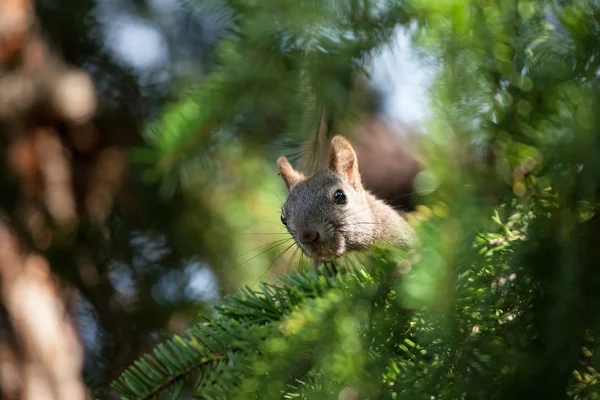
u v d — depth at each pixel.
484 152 2.10
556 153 1.73
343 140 2.51
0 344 2.51
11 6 2.49
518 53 2.05
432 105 2.02
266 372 2.26
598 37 1.87
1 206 2.52
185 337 2.31
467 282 2.02
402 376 2.05
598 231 1.77
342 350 2.16
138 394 2.29
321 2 2.19
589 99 1.73
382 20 2.19
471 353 1.95
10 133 2.51
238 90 2.27
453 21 2.05
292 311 2.29
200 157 2.32
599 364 1.76
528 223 1.96
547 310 1.88
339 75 2.26
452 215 1.96
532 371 1.84
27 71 2.51
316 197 2.49
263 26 2.21
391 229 2.50
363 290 2.26
